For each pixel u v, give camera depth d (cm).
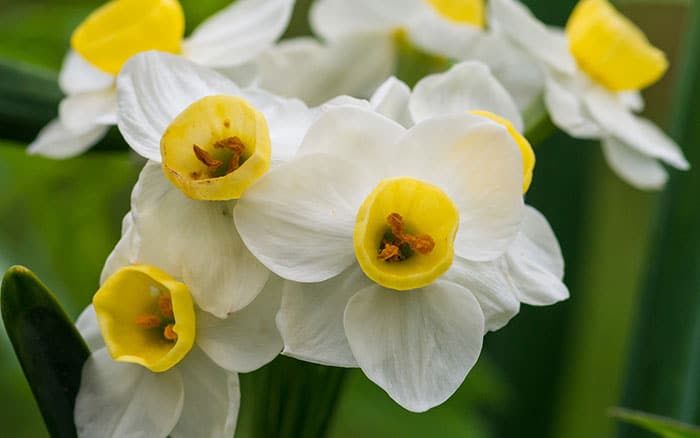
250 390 32
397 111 30
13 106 34
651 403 36
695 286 36
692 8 37
